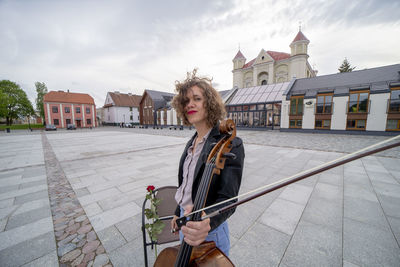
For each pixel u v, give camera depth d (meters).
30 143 12.35
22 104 41.75
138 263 2.00
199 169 1.04
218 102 1.18
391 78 13.16
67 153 8.21
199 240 0.82
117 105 46.03
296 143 10.04
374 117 13.47
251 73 34.09
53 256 2.11
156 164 6.03
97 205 3.28
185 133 19.34
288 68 29.06
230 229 2.52
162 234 1.80
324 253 2.06
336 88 15.23
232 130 1.02
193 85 1.20
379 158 6.23
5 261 2.03
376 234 2.35
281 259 2.00
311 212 2.91
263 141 10.94
